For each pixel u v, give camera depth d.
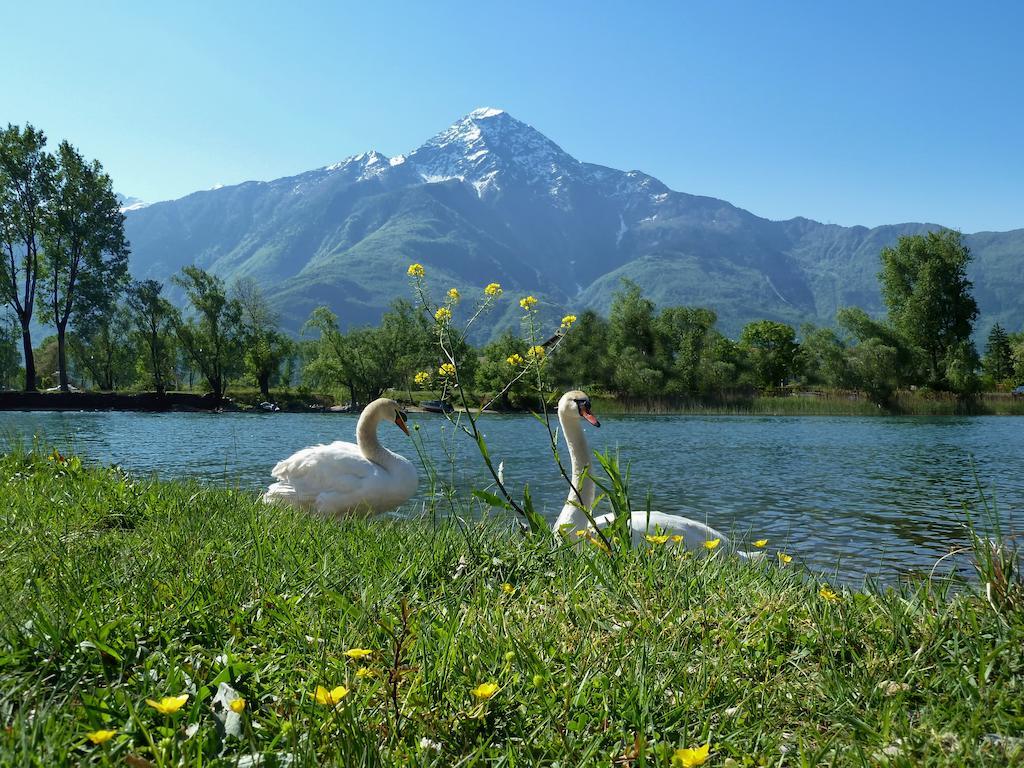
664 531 6.30
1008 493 18.83
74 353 97.25
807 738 2.69
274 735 2.55
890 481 21.00
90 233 66.81
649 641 3.35
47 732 2.40
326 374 69.81
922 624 3.51
